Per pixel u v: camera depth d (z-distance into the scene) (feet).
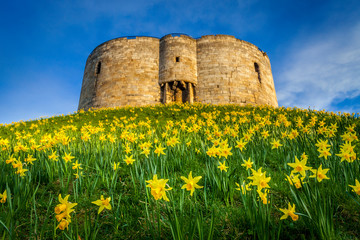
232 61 85.25
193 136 19.35
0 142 13.15
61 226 4.14
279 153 13.19
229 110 44.16
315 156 11.85
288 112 39.32
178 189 9.29
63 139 13.01
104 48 91.09
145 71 83.41
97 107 82.79
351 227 6.28
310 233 5.60
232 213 7.17
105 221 7.14
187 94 80.02
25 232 6.63
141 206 7.98
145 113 43.24
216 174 8.93
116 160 13.39
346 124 24.26
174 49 83.76
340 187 7.84
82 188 9.51
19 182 8.43
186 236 5.42
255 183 5.22
